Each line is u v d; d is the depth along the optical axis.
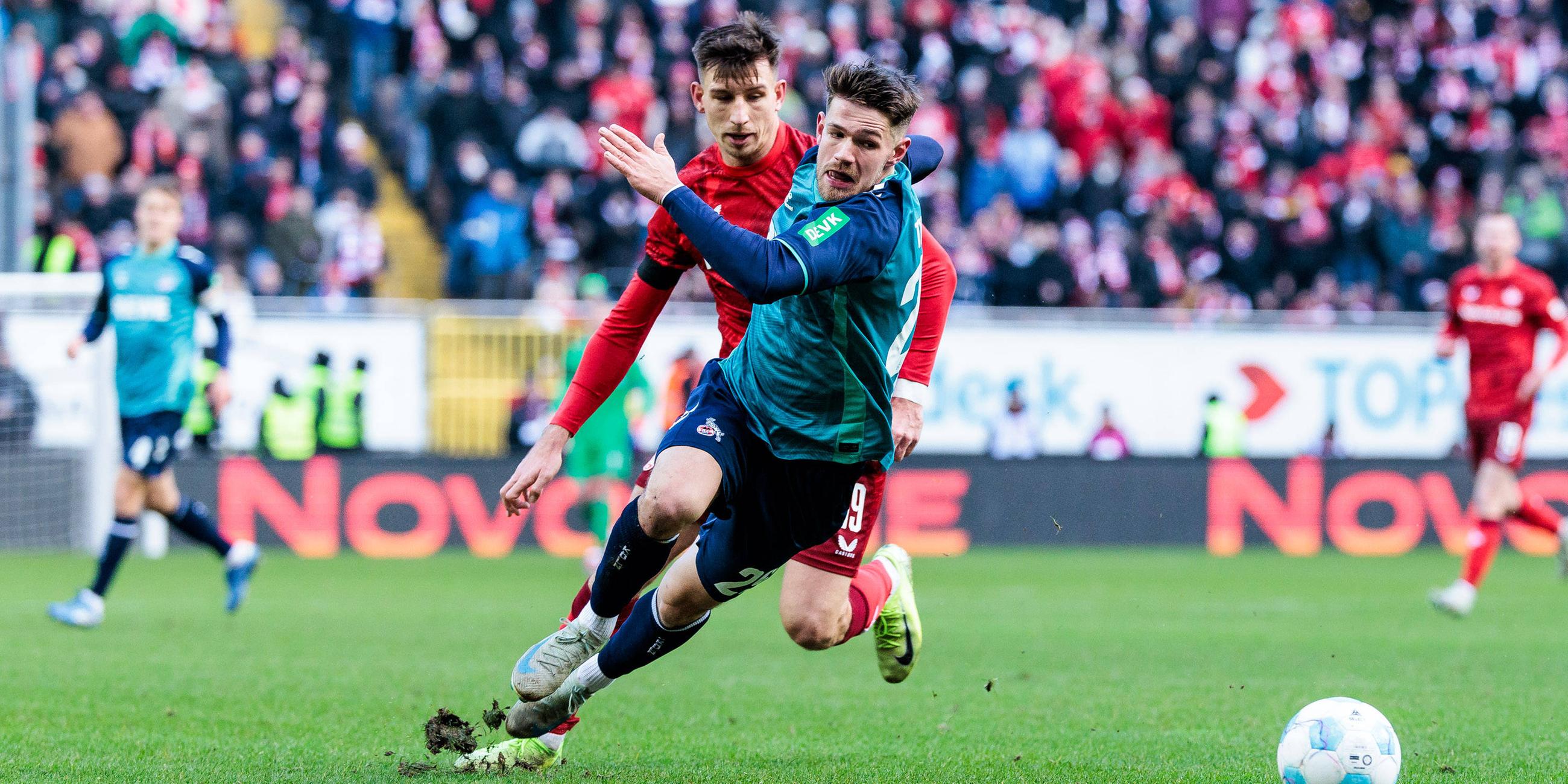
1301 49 73.69
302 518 51.44
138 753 17.59
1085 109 67.81
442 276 62.69
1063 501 55.41
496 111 63.50
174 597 37.59
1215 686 24.09
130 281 31.91
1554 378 56.12
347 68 69.00
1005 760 17.69
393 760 17.31
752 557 15.48
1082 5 76.19
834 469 15.26
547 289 54.03
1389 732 14.81
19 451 48.84
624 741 18.97
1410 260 64.62
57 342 49.09
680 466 14.76
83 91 59.16
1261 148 68.75
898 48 69.50
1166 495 55.81
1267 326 56.09
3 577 42.84
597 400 16.34
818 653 28.20
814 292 14.22
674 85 65.25
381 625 31.86
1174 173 66.62
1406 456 56.78
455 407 52.62
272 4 71.88
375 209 64.44
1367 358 56.53
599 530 43.50
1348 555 55.47
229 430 50.81
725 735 19.48
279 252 56.50
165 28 63.31
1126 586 42.25
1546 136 73.38
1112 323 55.50
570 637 15.36
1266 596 39.31
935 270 17.09
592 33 65.69
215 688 23.00
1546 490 56.06
